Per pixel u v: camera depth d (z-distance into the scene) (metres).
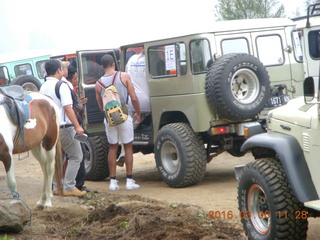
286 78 9.46
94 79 10.38
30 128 7.16
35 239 6.12
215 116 8.88
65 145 8.45
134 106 9.31
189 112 9.02
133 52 10.16
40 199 7.78
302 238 5.38
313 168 5.20
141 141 10.18
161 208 7.30
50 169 7.70
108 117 9.01
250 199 5.77
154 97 9.70
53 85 8.26
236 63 8.55
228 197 8.24
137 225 6.13
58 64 8.36
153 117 9.76
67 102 8.13
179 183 9.15
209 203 7.89
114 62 9.91
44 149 7.75
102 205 7.92
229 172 10.69
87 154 10.85
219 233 6.14
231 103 8.55
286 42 9.51
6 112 6.86
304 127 5.30
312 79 4.98
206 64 8.83
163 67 9.45
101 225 6.56
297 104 5.74
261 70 8.71
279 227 5.30
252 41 9.21
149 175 11.32
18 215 6.24
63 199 8.31
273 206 5.34
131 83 9.23
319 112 5.04
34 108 7.39
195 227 6.24
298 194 5.14
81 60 10.28
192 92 8.92
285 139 5.45
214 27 8.95
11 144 6.78
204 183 9.55
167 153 9.45
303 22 13.41
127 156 9.39
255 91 8.74
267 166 5.52
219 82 8.52
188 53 8.94
